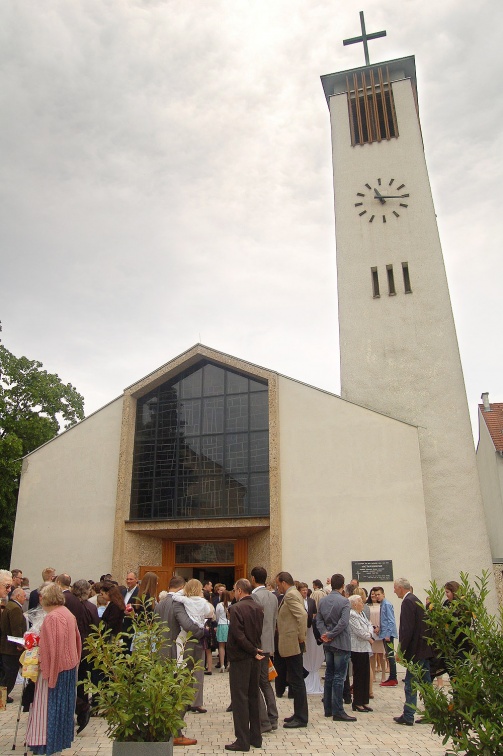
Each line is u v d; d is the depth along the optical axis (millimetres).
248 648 7742
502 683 5570
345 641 9477
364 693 10148
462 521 18781
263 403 19547
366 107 26047
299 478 18000
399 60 26344
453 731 5688
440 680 12281
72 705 6863
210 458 19438
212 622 15023
